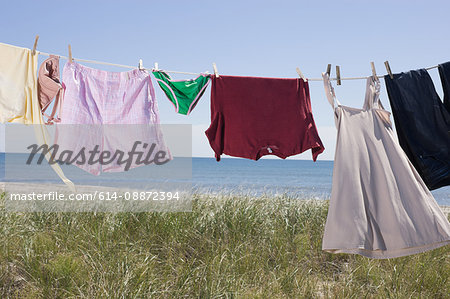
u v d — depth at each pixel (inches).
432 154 132.3
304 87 142.1
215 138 138.8
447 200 723.4
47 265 144.9
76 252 159.6
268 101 140.7
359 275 160.4
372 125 130.6
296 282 148.9
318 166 2519.7
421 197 122.4
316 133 138.6
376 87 135.2
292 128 139.6
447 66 134.3
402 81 134.6
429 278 152.4
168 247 169.3
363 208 119.6
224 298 132.9
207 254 162.2
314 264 174.1
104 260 143.6
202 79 140.2
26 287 135.1
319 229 205.3
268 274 157.6
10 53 123.3
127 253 152.3
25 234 181.2
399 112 134.0
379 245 118.9
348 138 127.3
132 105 136.6
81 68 132.9
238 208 209.5
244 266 158.9
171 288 135.6
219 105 139.7
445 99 134.2
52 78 127.5
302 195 280.4
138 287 128.6
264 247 177.9
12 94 122.5
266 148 140.1
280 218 217.9
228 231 185.8
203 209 212.7
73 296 125.0
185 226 186.2
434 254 177.9
